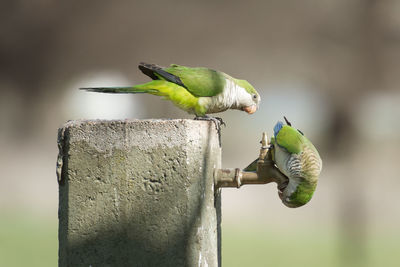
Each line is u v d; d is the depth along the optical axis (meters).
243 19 23.89
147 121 3.07
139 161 3.07
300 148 3.40
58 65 28.31
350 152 15.66
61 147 3.18
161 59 26.84
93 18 25.86
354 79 17.69
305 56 22.12
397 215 15.07
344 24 18.39
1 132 30.50
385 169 21.17
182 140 3.03
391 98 23.58
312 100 29.86
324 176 17.55
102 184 3.10
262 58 25.22
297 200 3.46
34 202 16.08
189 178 3.03
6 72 28.84
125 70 28.16
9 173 20.75
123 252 3.08
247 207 16.19
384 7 17.62
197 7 24.30
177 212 3.04
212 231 3.28
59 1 25.52
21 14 25.91
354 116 16.62
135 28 25.92
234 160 25.53
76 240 3.12
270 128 31.56
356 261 10.68
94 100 31.06
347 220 13.02
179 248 3.04
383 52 17.84
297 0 20.89
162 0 24.59
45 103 30.69
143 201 3.06
